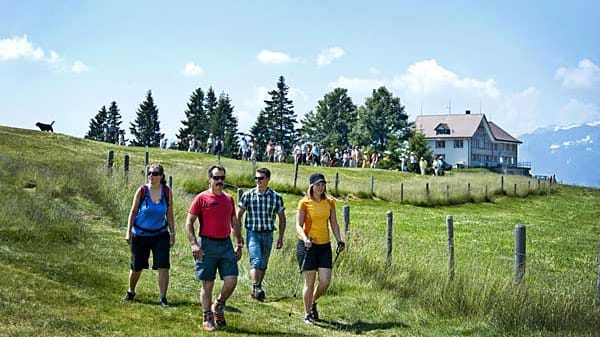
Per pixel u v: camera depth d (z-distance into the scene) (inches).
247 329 438.3
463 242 1026.7
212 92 5477.4
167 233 467.5
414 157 3019.2
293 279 611.5
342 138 5984.3
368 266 621.0
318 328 480.4
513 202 1946.4
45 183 920.9
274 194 550.0
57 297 446.3
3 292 433.1
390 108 5615.2
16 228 650.2
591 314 512.4
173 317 442.0
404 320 522.0
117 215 851.4
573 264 875.4
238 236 440.1
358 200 1568.7
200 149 3366.1
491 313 525.0
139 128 5629.9
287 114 5349.4
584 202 2148.1
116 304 455.5
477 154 5649.6
